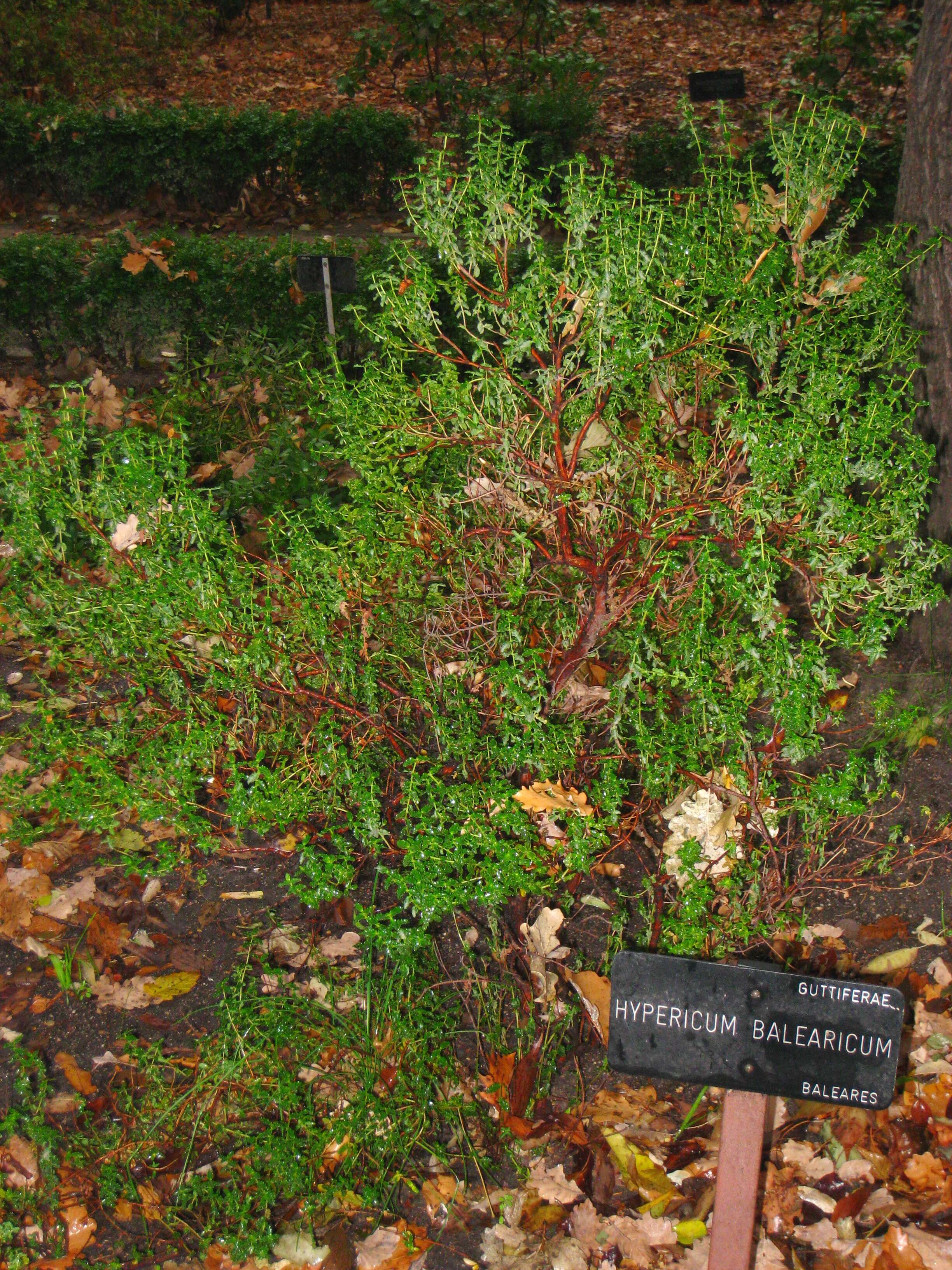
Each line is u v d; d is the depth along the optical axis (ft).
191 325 19.97
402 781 9.87
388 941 8.27
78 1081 8.56
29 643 13.02
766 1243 7.45
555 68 27.66
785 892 8.93
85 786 9.55
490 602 10.21
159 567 9.43
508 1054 8.49
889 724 9.53
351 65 34.37
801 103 9.70
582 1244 7.48
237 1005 8.84
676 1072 6.72
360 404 9.71
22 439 15.69
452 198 8.75
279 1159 7.75
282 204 27.81
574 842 8.25
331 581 9.81
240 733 10.28
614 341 8.83
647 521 9.00
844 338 9.52
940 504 10.60
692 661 8.63
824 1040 6.48
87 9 34.99
